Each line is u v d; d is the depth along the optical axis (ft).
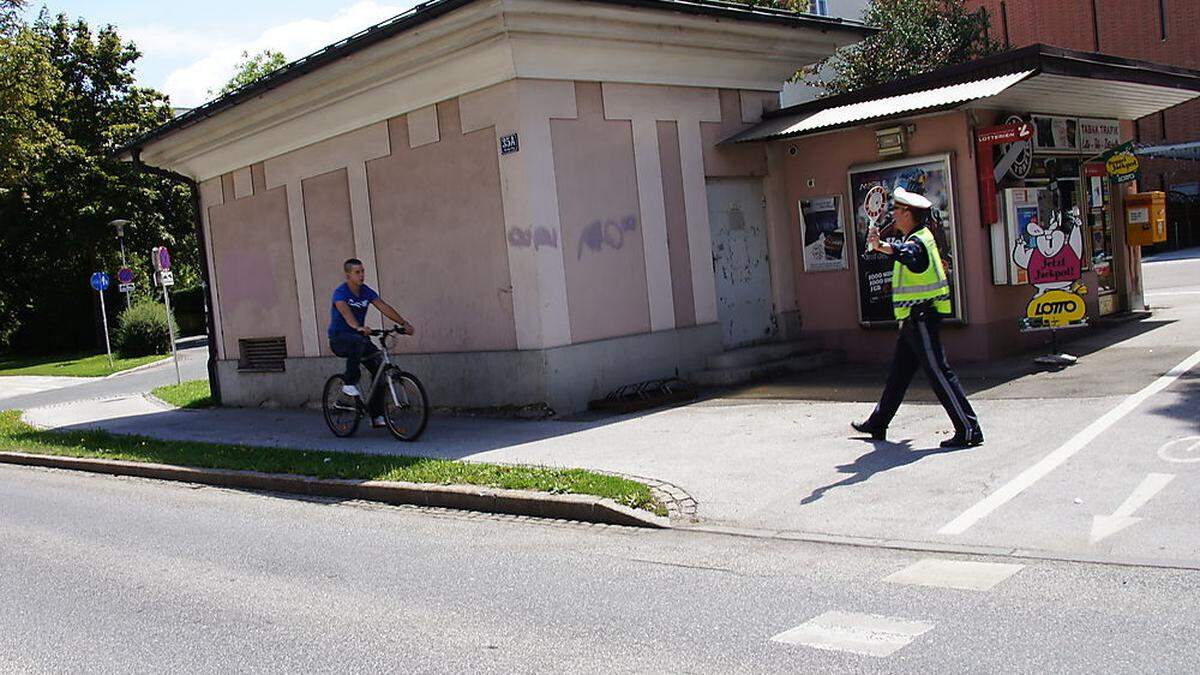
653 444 30.73
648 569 19.97
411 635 17.31
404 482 29.14
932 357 25.80
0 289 149.59
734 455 28.04
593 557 21.25
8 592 22.79
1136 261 49.65
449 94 39.37
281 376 52.19
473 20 35.58
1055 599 15.84
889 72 90.99
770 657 14.70
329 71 41.32
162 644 18.08
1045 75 37.19
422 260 41.98
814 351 44.24
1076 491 21.09
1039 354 39.04
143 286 156.15
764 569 19.12
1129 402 28.07
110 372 109.29
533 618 17.60
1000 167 38.63
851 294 43.39
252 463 35.24
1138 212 48.14
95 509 32.45
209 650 17.53
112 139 142.72
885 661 14.11
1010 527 19.57
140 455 40.22
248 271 53.11
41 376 115.03
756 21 42.22
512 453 31.76
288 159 48.83
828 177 43.50
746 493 24.31
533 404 37.99
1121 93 43.39
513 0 34.55
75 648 18.30
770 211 45.29
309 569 22.44
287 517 28.58
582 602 18.24
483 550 22.75
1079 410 27.94
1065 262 37.14
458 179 39.81
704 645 15.47
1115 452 23.39
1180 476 21.13
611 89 39.81
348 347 37.86
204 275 56.75
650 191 41.04
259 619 19.07
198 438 44.29
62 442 47.11
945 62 92.02
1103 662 13.33
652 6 37.96
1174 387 29.35
